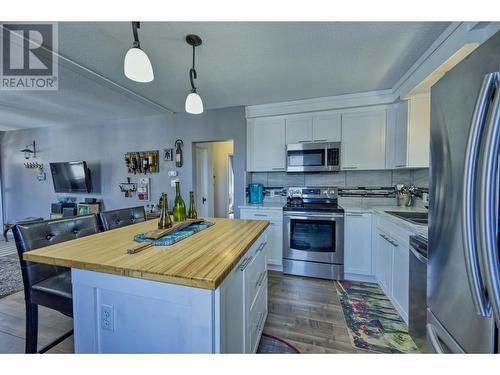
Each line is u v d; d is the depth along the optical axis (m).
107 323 0.99
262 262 1.71
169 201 3.80
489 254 0.67
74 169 4.18
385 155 2.83
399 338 1.72
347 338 1.73
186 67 2.18
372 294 2.40
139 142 3.94
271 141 3.30
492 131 0.66
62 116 3.86
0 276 2.79
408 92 2.28
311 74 2.34
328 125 3.04
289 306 2.18
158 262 0.97
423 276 1.48
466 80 0.81
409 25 1.59
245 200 3.35
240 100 3.10
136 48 1.26
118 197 4.12
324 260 2.77
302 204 3.21
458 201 0.86
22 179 4.88
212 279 0.81
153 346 0.94
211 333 0.86
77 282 1.03
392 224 2.10
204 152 4.41
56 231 1.53
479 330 0.77
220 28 1.62
